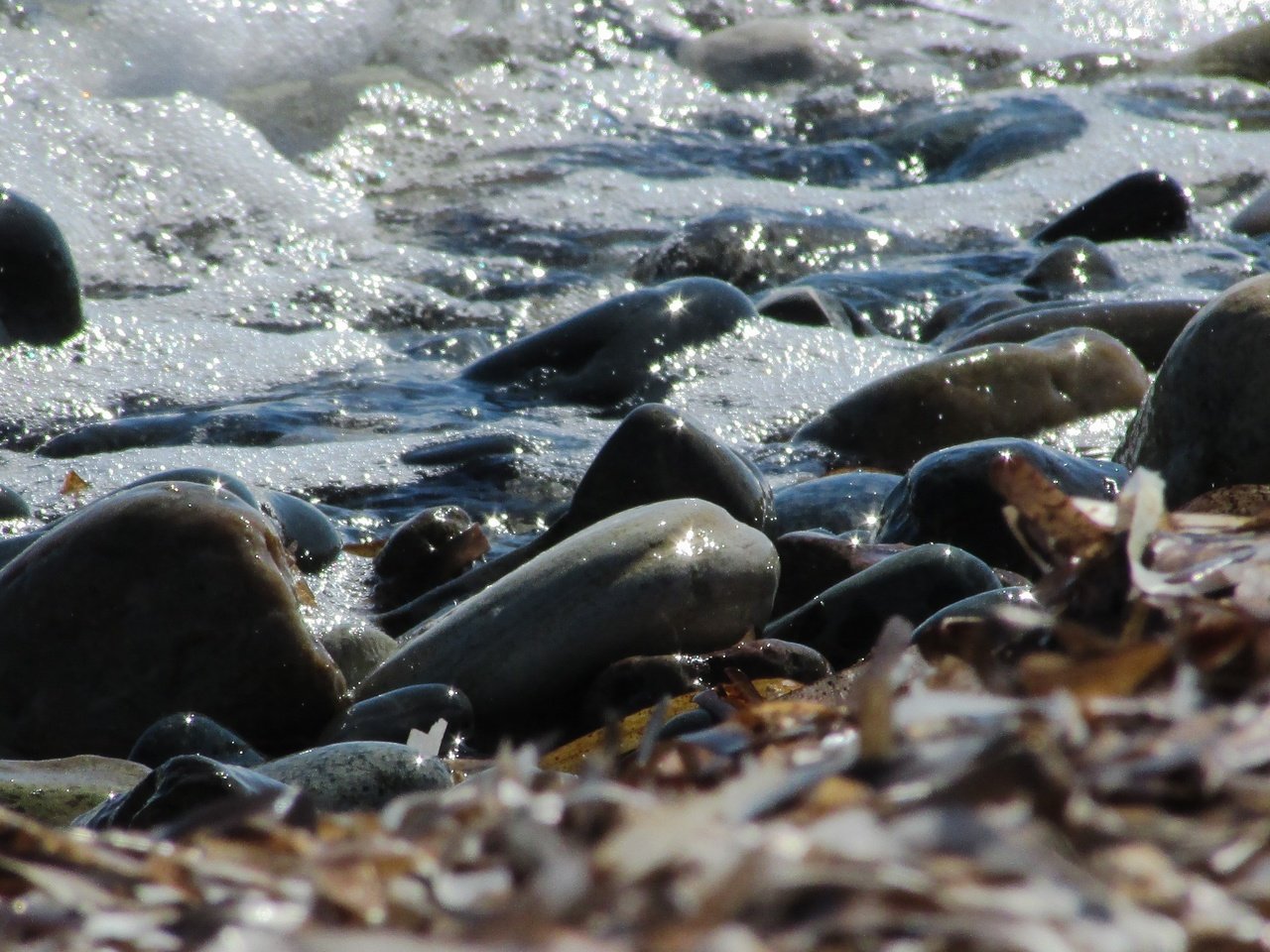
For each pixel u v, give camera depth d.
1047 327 24.05
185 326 27.98
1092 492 15.89
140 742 11.46
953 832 2.65
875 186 39.88
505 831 2.94
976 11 52.72
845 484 18.09
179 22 40.19
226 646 12.81
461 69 44.31
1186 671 3.33
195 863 3.10
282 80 41.47
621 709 12.64
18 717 12.97
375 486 20.78
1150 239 34.22
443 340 28.19
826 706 4.17
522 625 13.15
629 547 13.33
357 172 38.53
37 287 26.25
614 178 39.16
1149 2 54.28
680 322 25.23
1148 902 2.62
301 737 12.96
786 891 2.52
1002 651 4.24
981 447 16.25
